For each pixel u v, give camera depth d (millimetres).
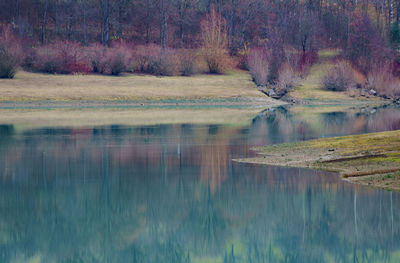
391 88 93188
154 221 19516
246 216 19906
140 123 51625
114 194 22938
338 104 84625
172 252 17312
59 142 37906
